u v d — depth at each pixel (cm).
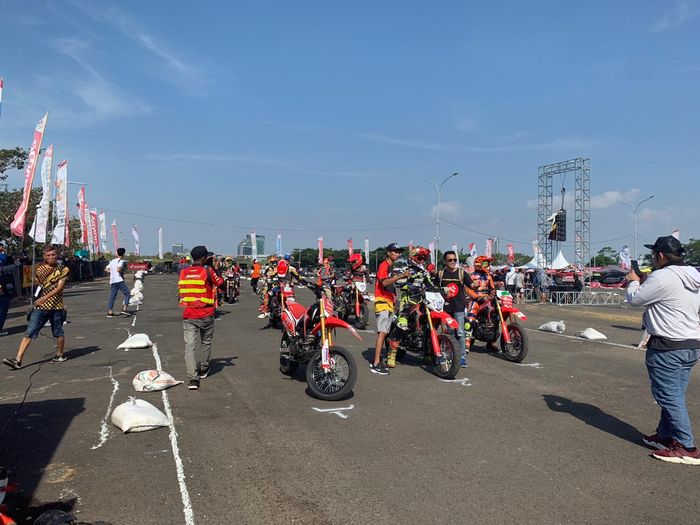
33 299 994
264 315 1570
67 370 829
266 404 652
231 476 441
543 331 1379
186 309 732
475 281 1016
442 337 796
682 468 464
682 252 504
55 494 407
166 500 398
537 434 549
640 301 499
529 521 369
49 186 1747
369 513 379
